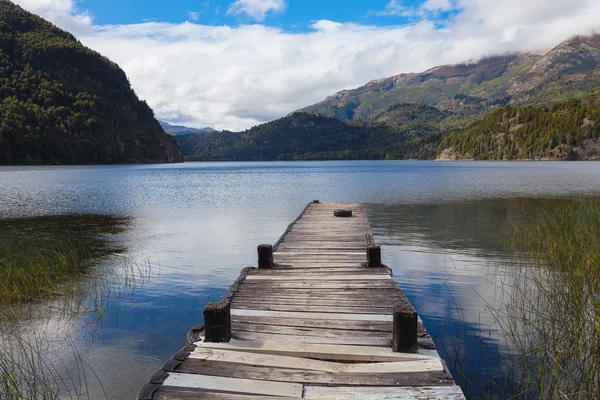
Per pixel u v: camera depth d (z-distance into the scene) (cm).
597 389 437
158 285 962
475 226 1711
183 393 367
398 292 668
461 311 743
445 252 1242
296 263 888
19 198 3062
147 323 726
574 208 1667
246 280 752
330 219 1591
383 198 2923
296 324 534
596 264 861
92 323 723
